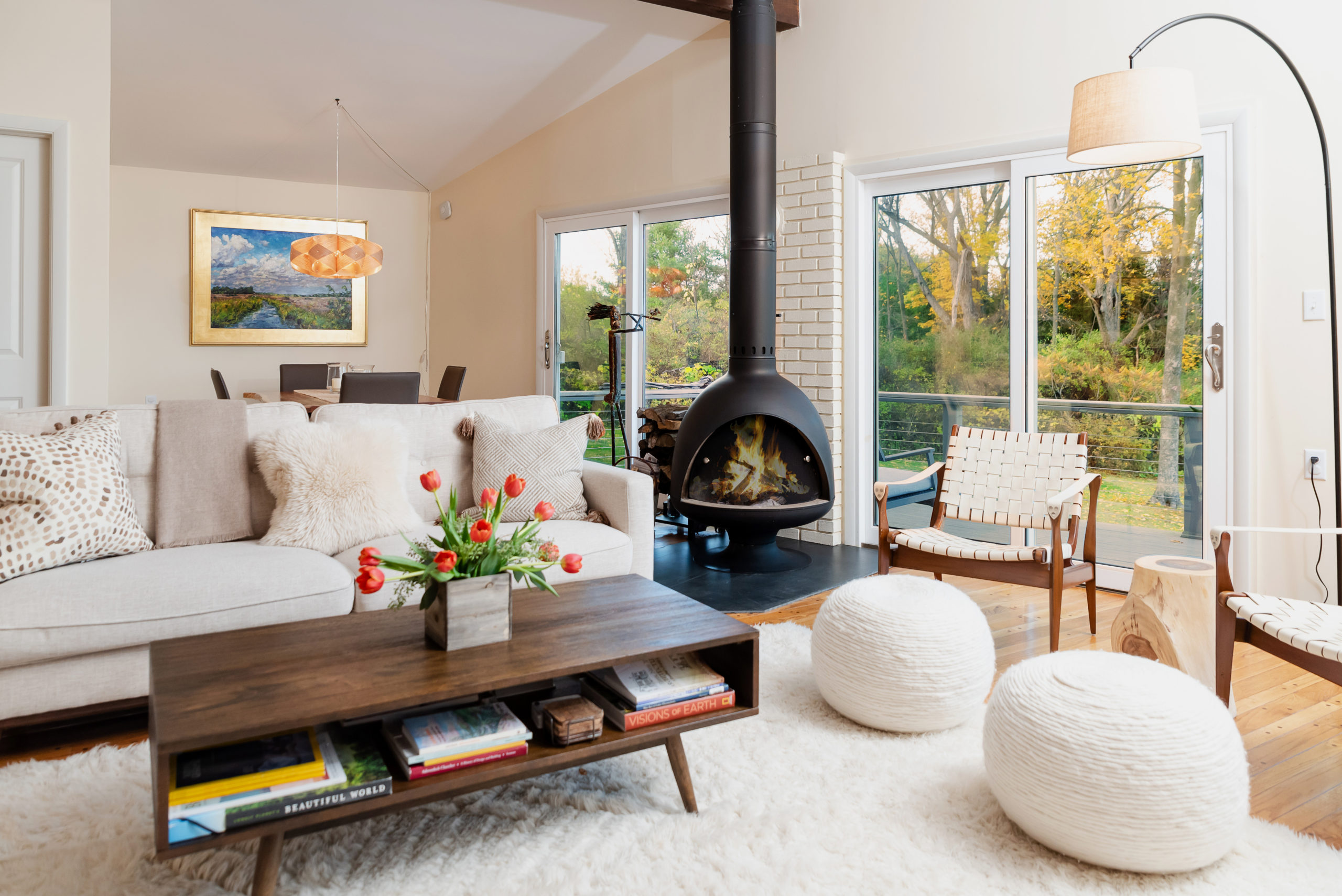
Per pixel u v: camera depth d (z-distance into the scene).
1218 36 3.30
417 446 3.20
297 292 6.98
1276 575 3.24
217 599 2.23
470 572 1.81
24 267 3.98
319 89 5.41
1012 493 3.19
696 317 5.24
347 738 1.65
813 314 4.55
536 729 1.79
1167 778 1.58
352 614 2.05
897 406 4.43
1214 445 3.37
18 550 2.16
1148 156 2.75
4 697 2.04
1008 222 3.97
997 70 3.90
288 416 2.96
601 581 2.32
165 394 6.59
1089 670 1.81
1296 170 3.15
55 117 3.92
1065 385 3.79
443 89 5.52
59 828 1.78
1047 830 1.68
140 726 2.33
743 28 3.90
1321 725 2.31
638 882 1.61
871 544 4.53
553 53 5.17
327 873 1.63
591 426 3.36
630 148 5.49
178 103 5.44
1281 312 3.20
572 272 6.00
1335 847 1.74
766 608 3.41
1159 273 3.50
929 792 1.94
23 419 2.53
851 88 4.41
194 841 1.36
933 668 2.17
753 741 2.20
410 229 7.34
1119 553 3.68
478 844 1.74
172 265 6.55
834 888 1.59
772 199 3.97
